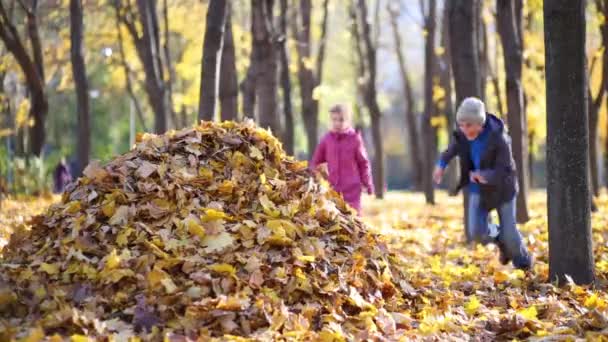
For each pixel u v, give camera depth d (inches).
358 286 240.8
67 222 239.9
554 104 280.4
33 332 188.1
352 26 1184.8
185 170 255.9
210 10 418.3
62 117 2010.3
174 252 226.7
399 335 220.1
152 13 789.9
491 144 304.2
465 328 230.5
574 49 275.0
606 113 1117.7
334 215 265.3
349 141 393.4
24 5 860.6
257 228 241.6
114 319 205.6
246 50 941.2
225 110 544.1
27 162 939.3
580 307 256.4
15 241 245.8
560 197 284.7
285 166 278.7
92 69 1651.1
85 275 221.6
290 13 1015.6
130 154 262.7
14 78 1203.2
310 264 235.0
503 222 309.9
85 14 971.3
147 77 727.1
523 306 263.4
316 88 949.2
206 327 202.1
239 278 222.1
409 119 1419.8
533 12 787.4
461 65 478.3
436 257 394.3
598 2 705.6
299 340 203.0
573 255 284.8
